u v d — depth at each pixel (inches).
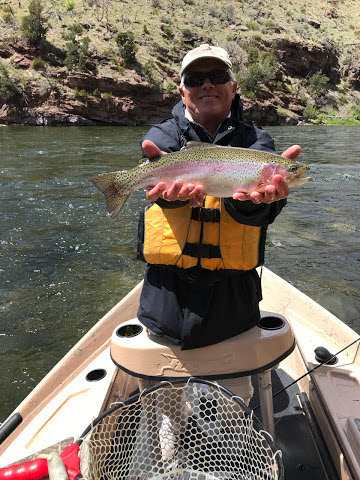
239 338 44.2
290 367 69.0
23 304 117.2
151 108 925.8
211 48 41.9
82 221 189.3
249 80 1102.4
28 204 215.5
